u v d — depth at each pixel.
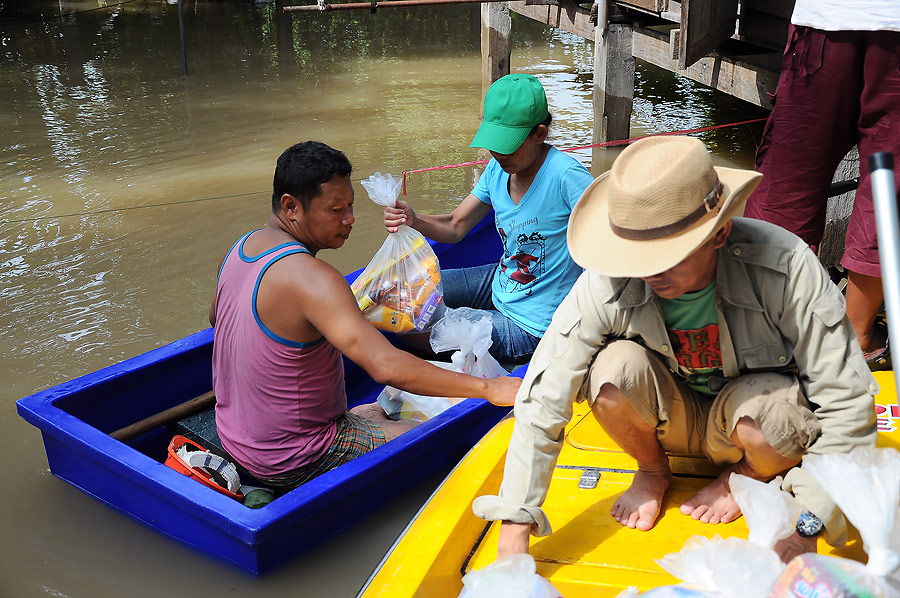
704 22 5.06
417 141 6.52
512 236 3.33
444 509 2.15
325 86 8.27
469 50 9.73
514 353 3.39
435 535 2.06
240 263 2.62
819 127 3.02
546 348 1.98
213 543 2.56
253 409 2.66
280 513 2.38
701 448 2.19
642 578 1.92
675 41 4.93
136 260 4.66
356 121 7.09
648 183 1.69
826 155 3.08
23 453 3.13
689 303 1.91
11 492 2.91
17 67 9.19
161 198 5.52
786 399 1.90
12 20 11.73
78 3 12.87
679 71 5.95
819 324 1.82
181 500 2.47
